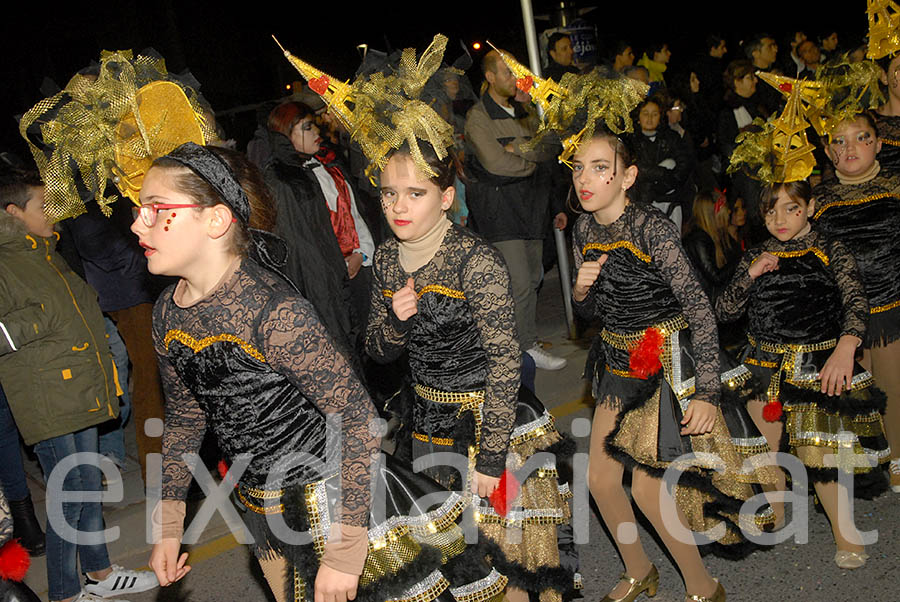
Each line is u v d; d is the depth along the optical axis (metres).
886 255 3.90
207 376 2.20
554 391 5.61
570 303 6.35
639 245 2.99
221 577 3.81
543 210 5.46
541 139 3.27
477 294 2.59
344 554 2.19
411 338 2.80
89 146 2.23
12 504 3.93
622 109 2.93
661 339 3.05
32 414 3.29
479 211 5.41
